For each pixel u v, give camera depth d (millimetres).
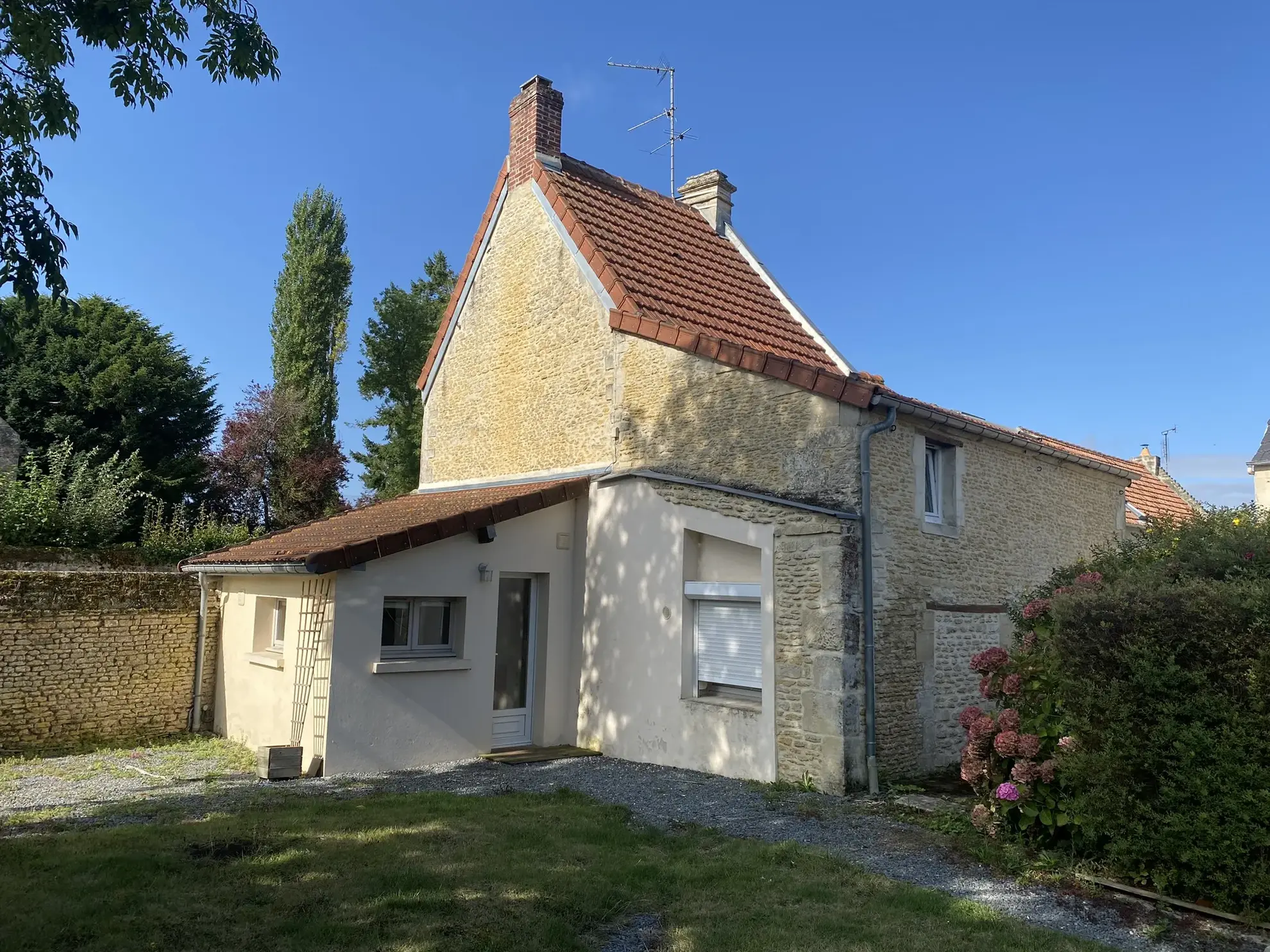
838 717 8539
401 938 4785
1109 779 6004
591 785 9016
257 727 10945
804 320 13461
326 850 6367
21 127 5805
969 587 10664
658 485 10625
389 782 9102
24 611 10914
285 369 32344
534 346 13359
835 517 8789
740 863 6289
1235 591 5582
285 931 4832
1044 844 6629
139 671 11758
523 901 5387
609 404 11844
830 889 5762
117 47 6105
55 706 11062
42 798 8305
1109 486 14242
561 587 11562
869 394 8875
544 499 11203
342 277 33906
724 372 10414
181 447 27641
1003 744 6707
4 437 22156
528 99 14172
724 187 15695
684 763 9883
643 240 13398
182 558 17125
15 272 5785
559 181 13562
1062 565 12609
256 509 29438
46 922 4832
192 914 5043
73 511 16828
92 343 25891
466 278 15188
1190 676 5633
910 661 9562
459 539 10500
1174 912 5535
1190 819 5598
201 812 7664
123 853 6137
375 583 9766
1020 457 12062
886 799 8312
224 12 6395
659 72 17188
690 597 10172
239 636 11805
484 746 10555
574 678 11438
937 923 5215
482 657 10617
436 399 15734
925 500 10383
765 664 9227
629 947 4910
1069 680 6246
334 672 9414
